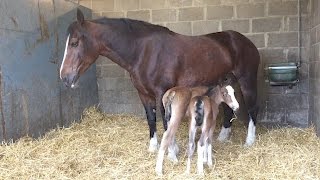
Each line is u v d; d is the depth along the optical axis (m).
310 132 4.54
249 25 5.16
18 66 3.82
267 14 5.09
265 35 5.12
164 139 3.10
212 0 5.24
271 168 3.22
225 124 4.40
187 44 3.73
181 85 3.71
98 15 5.62
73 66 3.46
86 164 3.36
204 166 3.28
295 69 4.72
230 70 4.13
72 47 3.44
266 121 5.21
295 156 3.45
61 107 4.72
